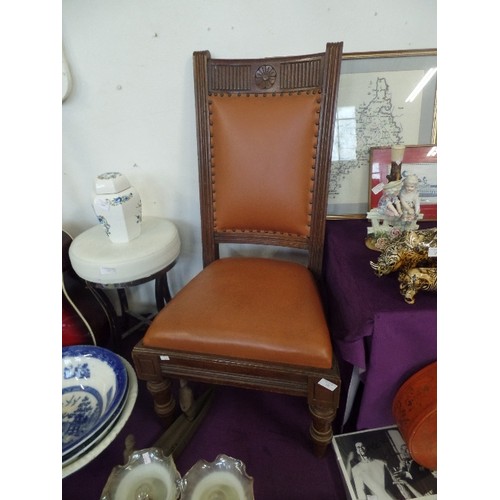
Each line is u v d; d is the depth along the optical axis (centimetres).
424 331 61
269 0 86
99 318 120
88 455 57
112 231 94
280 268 92
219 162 92
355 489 73
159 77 97
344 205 106
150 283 137
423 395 63
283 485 80
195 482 55
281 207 91
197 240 125
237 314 72
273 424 96
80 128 106
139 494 52
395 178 90
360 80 93
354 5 86
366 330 62
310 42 91
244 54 93
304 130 84
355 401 84
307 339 67
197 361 70
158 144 107
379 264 68
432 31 88
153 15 89
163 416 87
